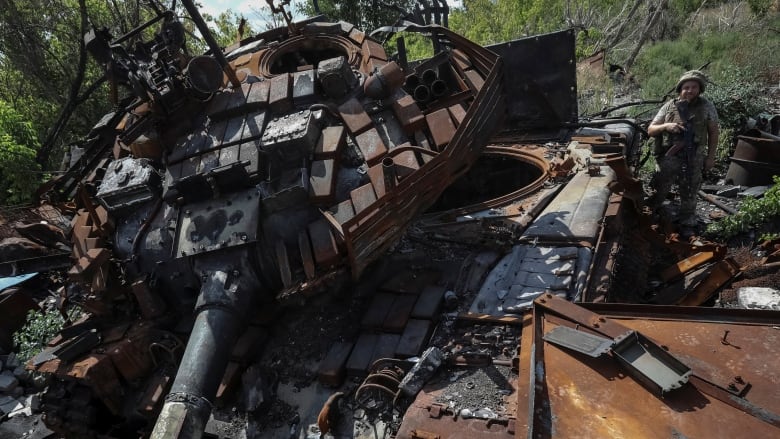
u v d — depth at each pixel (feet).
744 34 73.87
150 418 18.85
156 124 21.52
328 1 68.54
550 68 32.17
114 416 19.88
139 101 23.41
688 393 11.91
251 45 25.91
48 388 19.51
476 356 15.78
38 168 47.91
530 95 33.27
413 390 15.30
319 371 17.43
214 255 18.80
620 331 13.70
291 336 19.30
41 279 36.40
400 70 20.38
